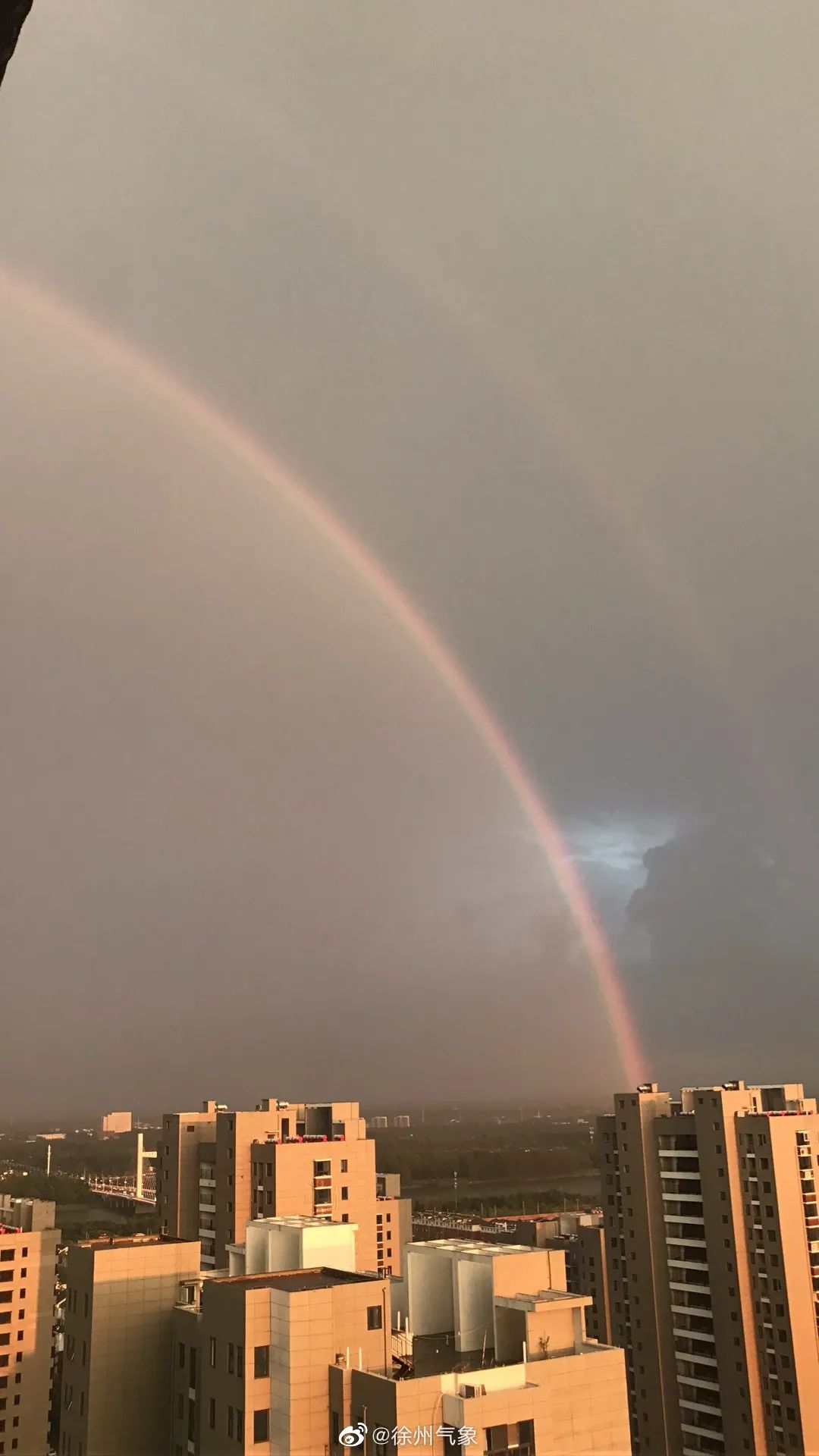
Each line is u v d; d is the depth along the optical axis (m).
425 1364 42.44
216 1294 43.22
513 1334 43.44
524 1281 45.78
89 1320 51.84
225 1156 89.44
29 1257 79.38
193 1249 55.44
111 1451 49.84
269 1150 86.62
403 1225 124.19
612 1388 41.53
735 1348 82.25
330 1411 39.78
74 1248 54.75
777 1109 90.00
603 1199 96.12
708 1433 83.19
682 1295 87.50
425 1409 37.44
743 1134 85.19
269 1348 40.88
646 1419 88.00
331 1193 86.56
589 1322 95.12
